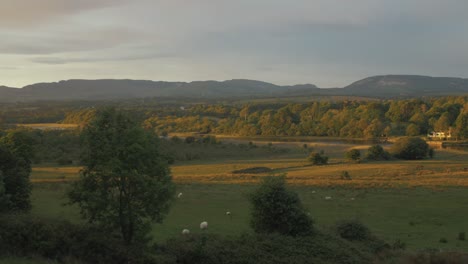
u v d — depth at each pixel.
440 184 65.38
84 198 23.97
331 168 94.38
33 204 44.34
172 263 24.12
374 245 31.80
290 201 31.23
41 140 123.69
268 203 30.92
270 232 30.66
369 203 51.03
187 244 26.55
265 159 125.75
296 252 27.69
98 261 22.89
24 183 39.00
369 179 74.25
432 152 120.69
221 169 100.31
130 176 23.45
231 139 199.62
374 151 114.62
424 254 29.09
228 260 25.48
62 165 98.56
